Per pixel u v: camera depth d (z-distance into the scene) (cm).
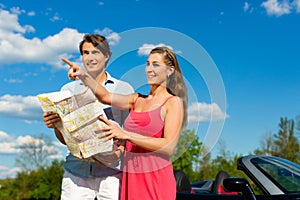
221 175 402
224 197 306
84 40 227
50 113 227
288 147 1947
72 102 219
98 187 276
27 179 3259
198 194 322
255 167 325
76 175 274
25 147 3102
